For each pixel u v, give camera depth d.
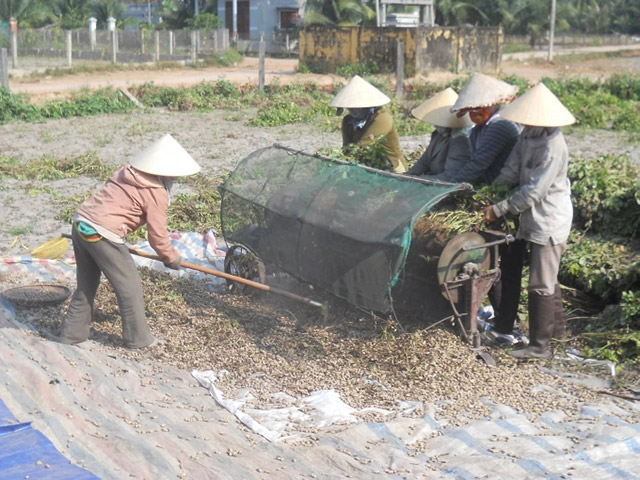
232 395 5.88
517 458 4.91
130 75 31.20
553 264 6.44
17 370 5.90
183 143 16.91
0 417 5.22
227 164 14.64
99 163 14.02
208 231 9.66
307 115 21.33
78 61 34.66
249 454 4.96
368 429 5.27
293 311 7.40
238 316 7.29
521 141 6.52
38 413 5.30
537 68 41.78
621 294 7.36
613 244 8.54
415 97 26.03
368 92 8.61
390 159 8.83
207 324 7.08
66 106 21.30
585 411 5.61
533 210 6.36
